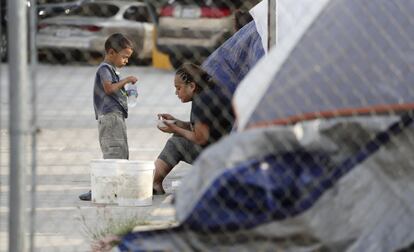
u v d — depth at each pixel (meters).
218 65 14.80
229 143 8.51
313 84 8.71
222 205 8.43
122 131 15.94
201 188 8.43
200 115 14.73
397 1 9.34
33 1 8.81
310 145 8.49
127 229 11.43
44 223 13.35
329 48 8.98
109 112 15.86
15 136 8.25
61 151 20.11
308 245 8.53
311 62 8.85
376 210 8.54
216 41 30.20
